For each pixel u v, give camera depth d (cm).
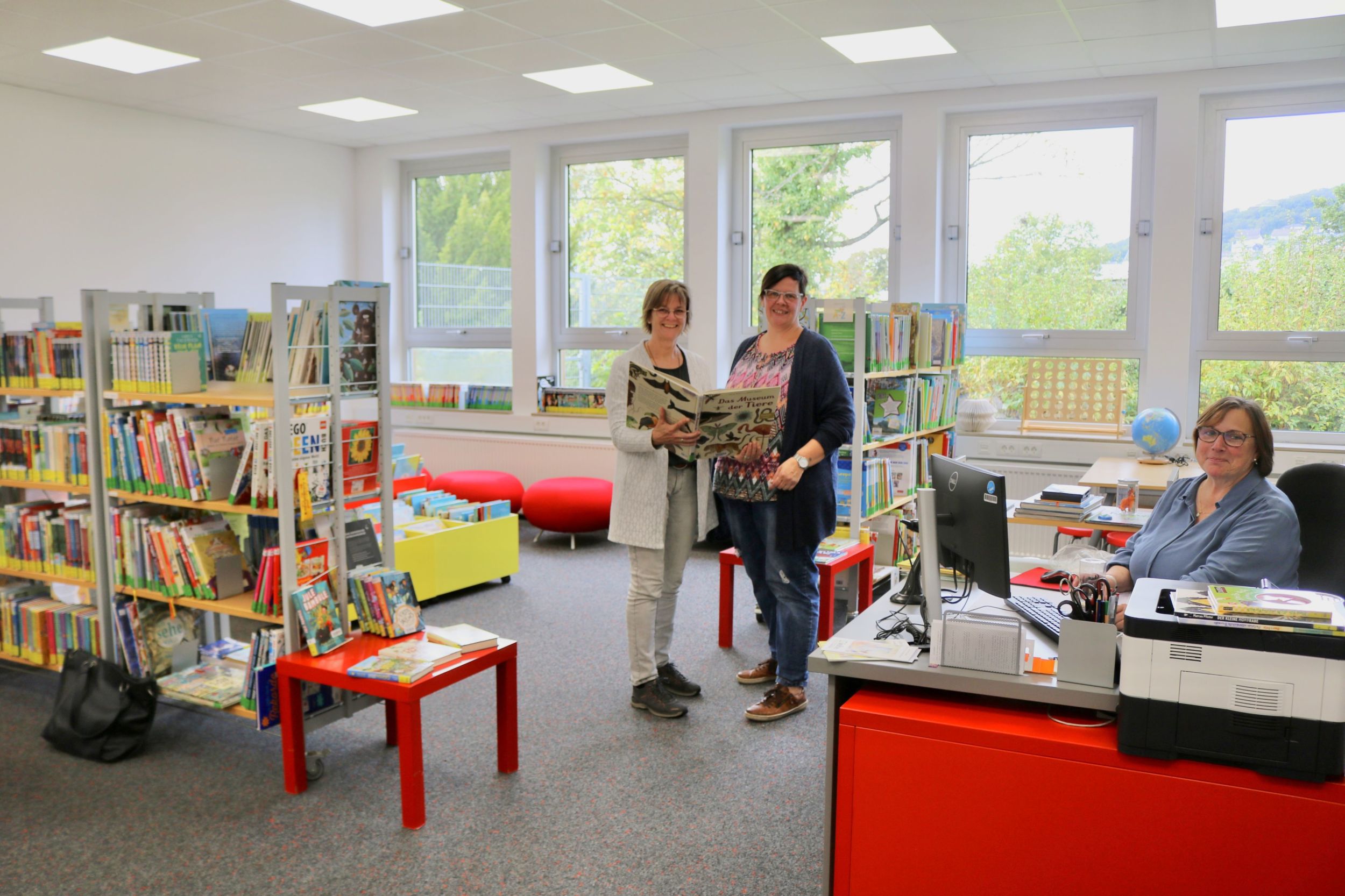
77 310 678
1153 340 609
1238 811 187
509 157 823
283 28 518
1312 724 181
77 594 426
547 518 658
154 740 353
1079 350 646
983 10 479
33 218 649
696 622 500
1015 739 203
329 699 329
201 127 746
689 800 306
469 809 301
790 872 266
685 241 762
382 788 315
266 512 316
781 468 343
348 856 273
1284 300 591
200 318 346
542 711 379
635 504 360
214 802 305
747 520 371
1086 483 480
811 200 716
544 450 780
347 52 562
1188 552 273
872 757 216
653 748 345
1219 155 596
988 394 673
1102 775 197
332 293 321
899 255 687
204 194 751
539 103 692
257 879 262
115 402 354
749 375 364
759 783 318
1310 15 477
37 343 385
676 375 365
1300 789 183
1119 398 627
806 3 472
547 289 811
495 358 852
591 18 498
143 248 713
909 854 215
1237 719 186
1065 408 641
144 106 698
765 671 407
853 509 484
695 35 528
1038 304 656
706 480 371
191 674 364
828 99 679
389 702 345
